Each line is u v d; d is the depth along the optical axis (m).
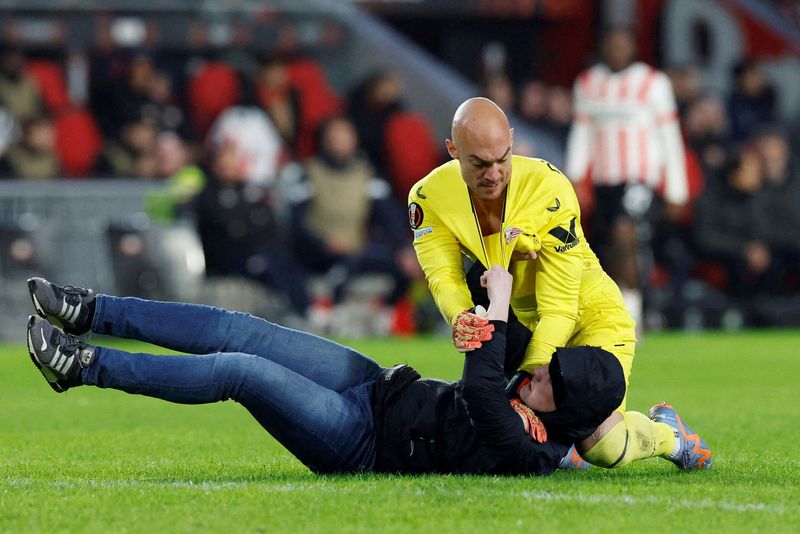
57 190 55.91
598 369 17.91
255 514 15.64
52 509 16.03
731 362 45.19
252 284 53.97
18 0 63.22
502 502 16.30
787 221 64.38
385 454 18.33
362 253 57.22
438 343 52.28
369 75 64.38
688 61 77.19
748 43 77.62
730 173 63.69
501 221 19.05
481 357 17.56
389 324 57.41
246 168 59.38
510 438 17.69
